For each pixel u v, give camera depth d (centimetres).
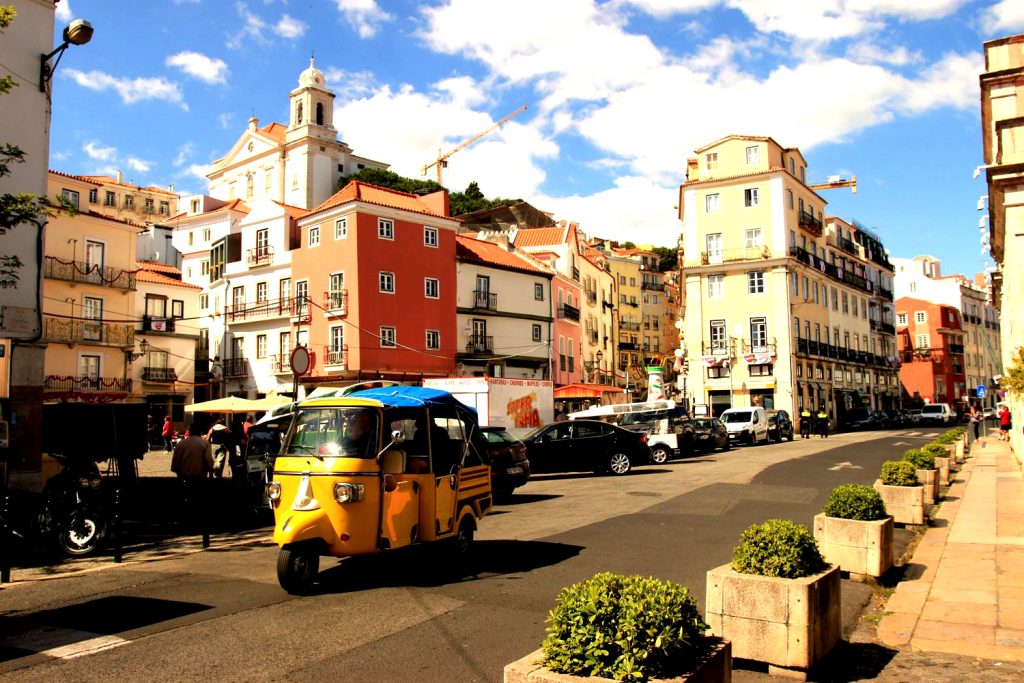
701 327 5012
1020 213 1544
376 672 529
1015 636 591
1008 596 702
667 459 2500
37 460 1408
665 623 353
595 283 6253
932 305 8200
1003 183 1557
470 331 4322
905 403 8112
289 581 757
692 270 5041
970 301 9050
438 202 4278
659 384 4200
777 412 3925
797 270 5019
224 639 612
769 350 4784
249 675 527
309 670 536
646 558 909
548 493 1680
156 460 3034
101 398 3884
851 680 511
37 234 1480
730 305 4944
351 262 3778
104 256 3950
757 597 526
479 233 5819
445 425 934
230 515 1389
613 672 337
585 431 2094
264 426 1472
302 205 7181
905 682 505
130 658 567
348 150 7731
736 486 1588
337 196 4059
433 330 4072
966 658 549
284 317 4128
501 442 1567
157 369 4388
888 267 7288
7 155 1273
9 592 803
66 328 3744
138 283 4403
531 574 841
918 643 586
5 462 1080
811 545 551
